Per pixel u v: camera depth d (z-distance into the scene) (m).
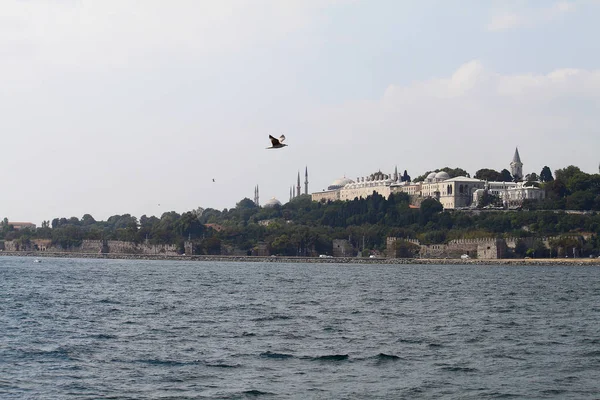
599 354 86.00
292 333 99.38
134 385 68.62
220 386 68.44
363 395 65.81
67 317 116.44
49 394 65.38
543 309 137.38
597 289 194.12
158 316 118.50
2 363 77.31
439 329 105.44
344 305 140.00
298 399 64.31
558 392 67.88
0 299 147.62
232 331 101.00
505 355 84.81
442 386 69.44
